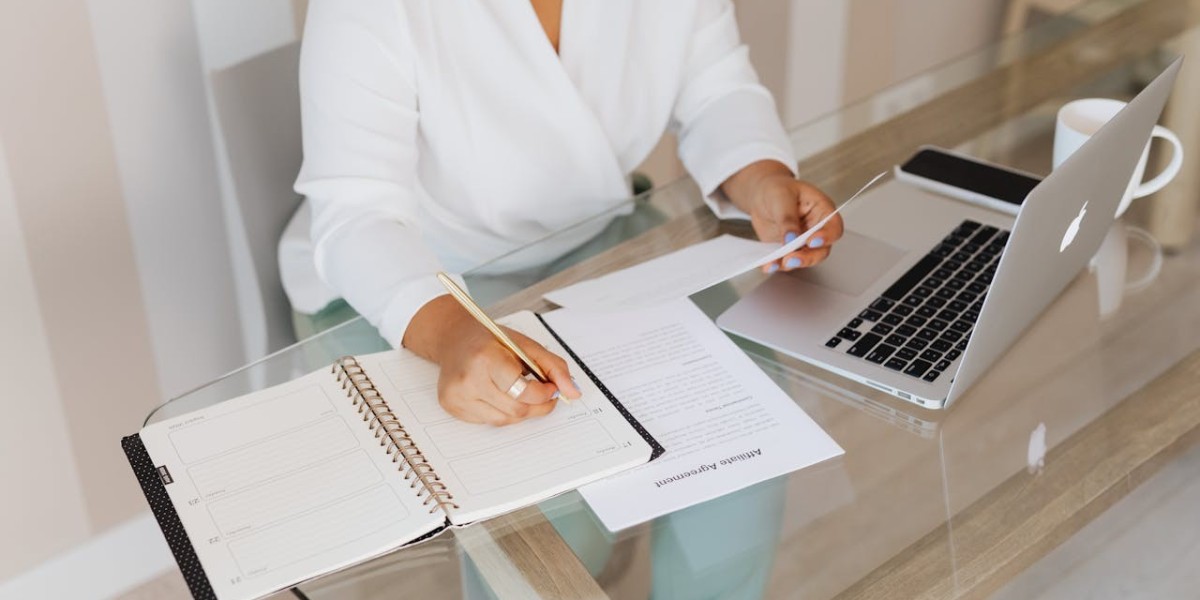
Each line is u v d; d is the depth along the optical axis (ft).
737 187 4.42
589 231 4.16
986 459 3.22
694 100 5.04
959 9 8.29
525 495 3.03
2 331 5.46
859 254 4.00
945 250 4.00
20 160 5.18
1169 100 4.93
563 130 4.73
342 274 3.96
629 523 2.99
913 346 3.56
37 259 5.42
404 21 4.30
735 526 2.99
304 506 3.02
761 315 3.72
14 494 5.84
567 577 2.87
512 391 3.22
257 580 2.82
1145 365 3.55
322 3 4.31
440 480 3.07
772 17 7.52
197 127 5.64
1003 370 3.52
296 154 5.15
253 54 5.61
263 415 3.34
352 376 3.44
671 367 3.50
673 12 4.85
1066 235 3.43
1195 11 5.53
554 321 3.71
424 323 3.61
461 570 2.90
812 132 4.74
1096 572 4.61
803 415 3.33
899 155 4.56
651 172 7.42
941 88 4.99
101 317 5.74
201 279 6.00
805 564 2.91
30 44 4.99
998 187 4.33
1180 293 3.84
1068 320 3.72
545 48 4.54
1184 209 4.26
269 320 5.25
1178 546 4.69
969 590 2.87
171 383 6.16
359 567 2.90
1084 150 3.20
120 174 5.49
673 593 2.81
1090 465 3.20
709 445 3.22
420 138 4.72
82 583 6.23
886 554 2.93
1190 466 5.03
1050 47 5.27
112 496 6.19
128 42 5.25
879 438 3.27
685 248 4.06
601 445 3.19
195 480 3.11
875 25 8.02
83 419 5.91
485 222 4.88
